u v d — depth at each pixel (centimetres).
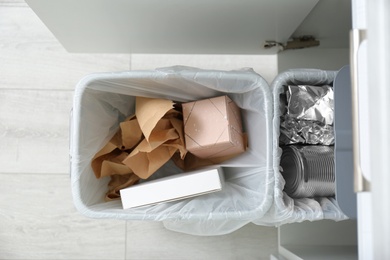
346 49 100
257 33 87
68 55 111
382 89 42
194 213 67
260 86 67
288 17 77
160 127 77
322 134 73
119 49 99
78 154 67
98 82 68
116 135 82
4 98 109
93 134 72
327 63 100
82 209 67
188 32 85
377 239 42
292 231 100
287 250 91
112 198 80
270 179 67
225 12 74
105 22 79
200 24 80
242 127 82
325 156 71
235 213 67
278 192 66
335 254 83
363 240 44
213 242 105
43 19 76
